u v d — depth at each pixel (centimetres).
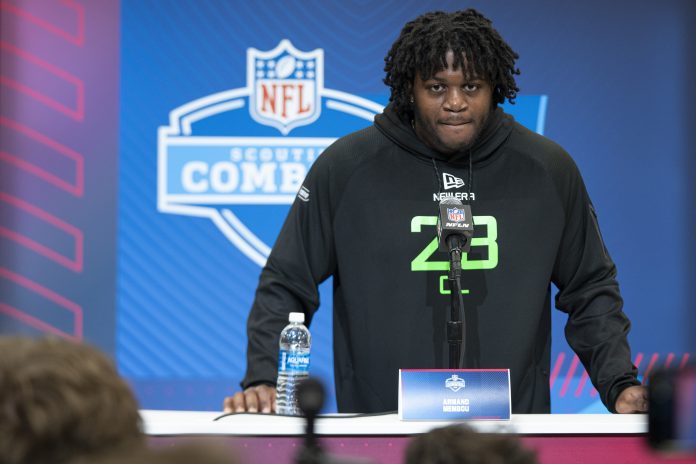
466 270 656
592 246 684
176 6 1217
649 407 259
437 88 640
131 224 1209
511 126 688
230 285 1216
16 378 168
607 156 1226
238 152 1216
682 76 1225
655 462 436
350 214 668
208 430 459
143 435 183
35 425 166
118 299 1209
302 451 311
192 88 1215
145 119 1210
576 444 448
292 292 658
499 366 649
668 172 1225
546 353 675
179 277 1214
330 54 1228
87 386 172
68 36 1207
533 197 671
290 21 1225
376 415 526
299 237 669
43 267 1201
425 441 230
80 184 1206
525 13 1229
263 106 1220
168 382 1215
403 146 673
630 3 1227
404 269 657
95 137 1208
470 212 584
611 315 652
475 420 500
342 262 668
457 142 642
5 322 1195
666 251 1225
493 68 641
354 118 1228
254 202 1217
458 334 563
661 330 1223
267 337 632
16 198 1199
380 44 1230
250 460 443
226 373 1220
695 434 256
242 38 1220
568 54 1228
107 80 1209
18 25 1202
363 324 657
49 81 1205
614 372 617
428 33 640
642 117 1225
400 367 647
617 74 1226
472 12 662
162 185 1211
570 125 1227
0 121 1198
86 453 169
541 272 662
